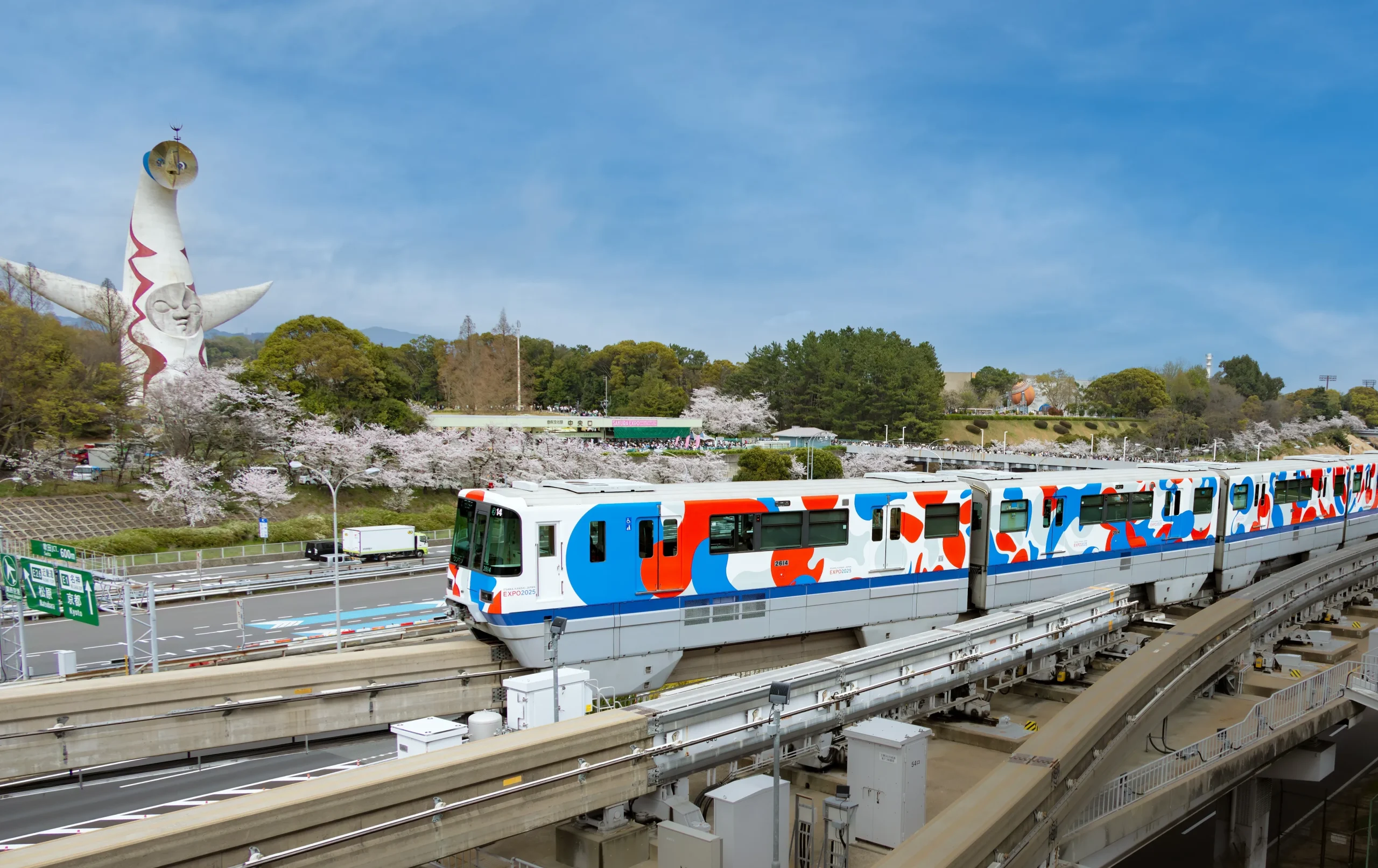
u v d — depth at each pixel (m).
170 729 19.05
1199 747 20.39
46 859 10.45
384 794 12.89
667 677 22.55
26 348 57.88
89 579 26.28
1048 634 24.56
